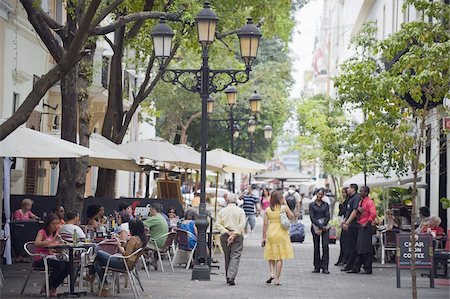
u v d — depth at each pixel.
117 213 27.08
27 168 33.59
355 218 25.44
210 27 22.53
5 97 29.06
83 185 24.16
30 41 32.00
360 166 29.69
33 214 27.17
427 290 21.09
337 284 22.39
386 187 33.38
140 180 59.94
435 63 16.53
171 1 26.22
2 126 15.02
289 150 54.19
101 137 29.12
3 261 24.31
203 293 19.84
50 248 18.16
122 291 19.62
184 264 26.33
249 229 42.09
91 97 38.16
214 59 42.16
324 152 41.97
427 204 31.70
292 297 19.53
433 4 17.59
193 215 26.14
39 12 19.03
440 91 16.50
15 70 29.80
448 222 28.70
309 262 29.06
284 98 58.84
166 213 32.34
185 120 57.66
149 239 24.16
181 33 28.23
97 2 14.70
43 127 34.53
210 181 68.69
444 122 18.86
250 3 31.86
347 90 17.73
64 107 23.16
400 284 22.23
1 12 28.08
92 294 18.86
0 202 21.45
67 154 18.23
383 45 17.69
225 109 58.09
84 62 24.72
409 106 16.80
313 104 49.06
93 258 18.88
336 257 31.39
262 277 23.91
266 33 34.88
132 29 29.17
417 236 21.50
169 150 29.64
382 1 46.31
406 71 17.09
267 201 48.25
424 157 30.89
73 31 19.69
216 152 33.75
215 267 26.05
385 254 29.06
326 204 25.55
